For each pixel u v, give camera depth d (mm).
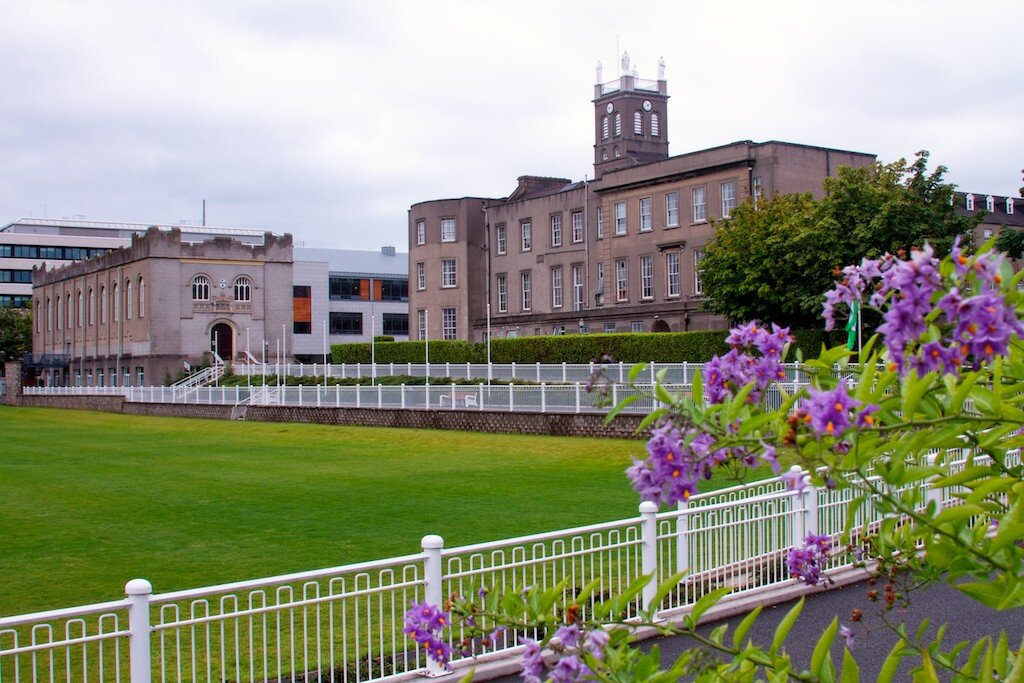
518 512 22188
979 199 75125
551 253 74688
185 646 12500
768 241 46250
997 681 4742
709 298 55062
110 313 91125
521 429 39750
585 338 56750
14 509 23984
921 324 3795
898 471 4312
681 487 4414
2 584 15914
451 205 82875
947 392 4457
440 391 45219
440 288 83000
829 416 3904
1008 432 4984
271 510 23188
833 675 4613
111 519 22281
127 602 8664
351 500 24594
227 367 78875
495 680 10539
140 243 84125
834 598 13539
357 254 111750
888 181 44969
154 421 61969
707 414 4449
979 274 3770
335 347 80500
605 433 36312
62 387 92438
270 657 11875
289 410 54375
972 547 4414
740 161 58938
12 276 138250
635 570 13312
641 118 87250
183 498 25484
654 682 4680
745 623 4828
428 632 5727
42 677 11539
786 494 14039
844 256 44219
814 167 59500
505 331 76875
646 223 65875
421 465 32281
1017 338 4855
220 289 84750
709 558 13188
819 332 44531
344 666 9875
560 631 4770
